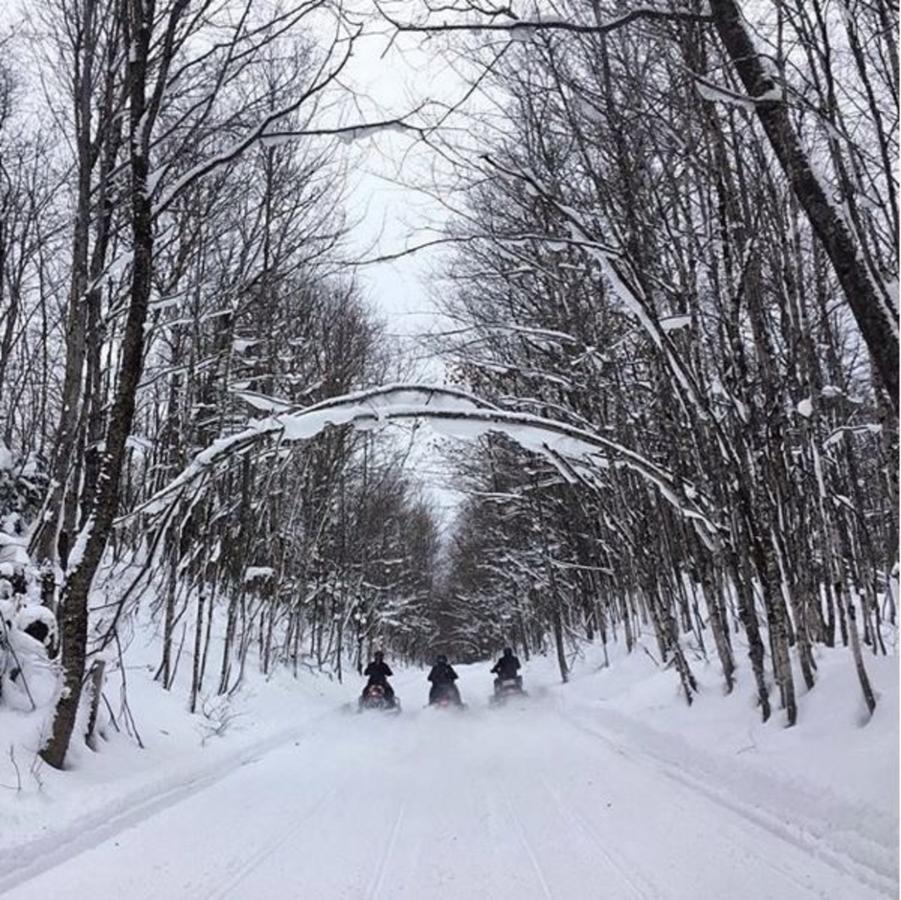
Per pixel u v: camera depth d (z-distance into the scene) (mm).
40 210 14000
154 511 9133
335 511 27578
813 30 6152
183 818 6840
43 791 6676
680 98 8641
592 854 5344
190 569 15625
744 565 8633
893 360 4367
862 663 6805
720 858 5070
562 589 28672
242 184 13250
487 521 34812
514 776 8516
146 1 8336
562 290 12273
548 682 23062
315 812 7066
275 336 16188
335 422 7801
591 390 11672
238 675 16844
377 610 38312
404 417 7918
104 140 9711
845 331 13062
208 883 5047
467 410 8031
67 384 9422
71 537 9930
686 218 9328
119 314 10242
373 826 6473
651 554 13609
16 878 5152
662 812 6387
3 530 10250
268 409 8516
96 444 10328
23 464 11102
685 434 10758
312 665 24578
